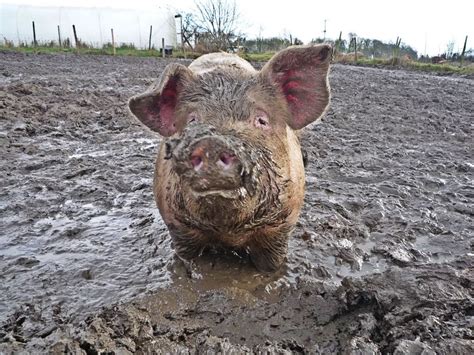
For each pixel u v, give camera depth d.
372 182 1.79
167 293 0.98
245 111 0.87
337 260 1.14
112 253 1.16
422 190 1.69
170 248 1.17
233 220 0.81
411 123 2.92
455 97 4.21
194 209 0.81
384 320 0.87
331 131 2.62
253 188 0.77
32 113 2.66
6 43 10.10
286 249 1.08
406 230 1.33
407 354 0.75
